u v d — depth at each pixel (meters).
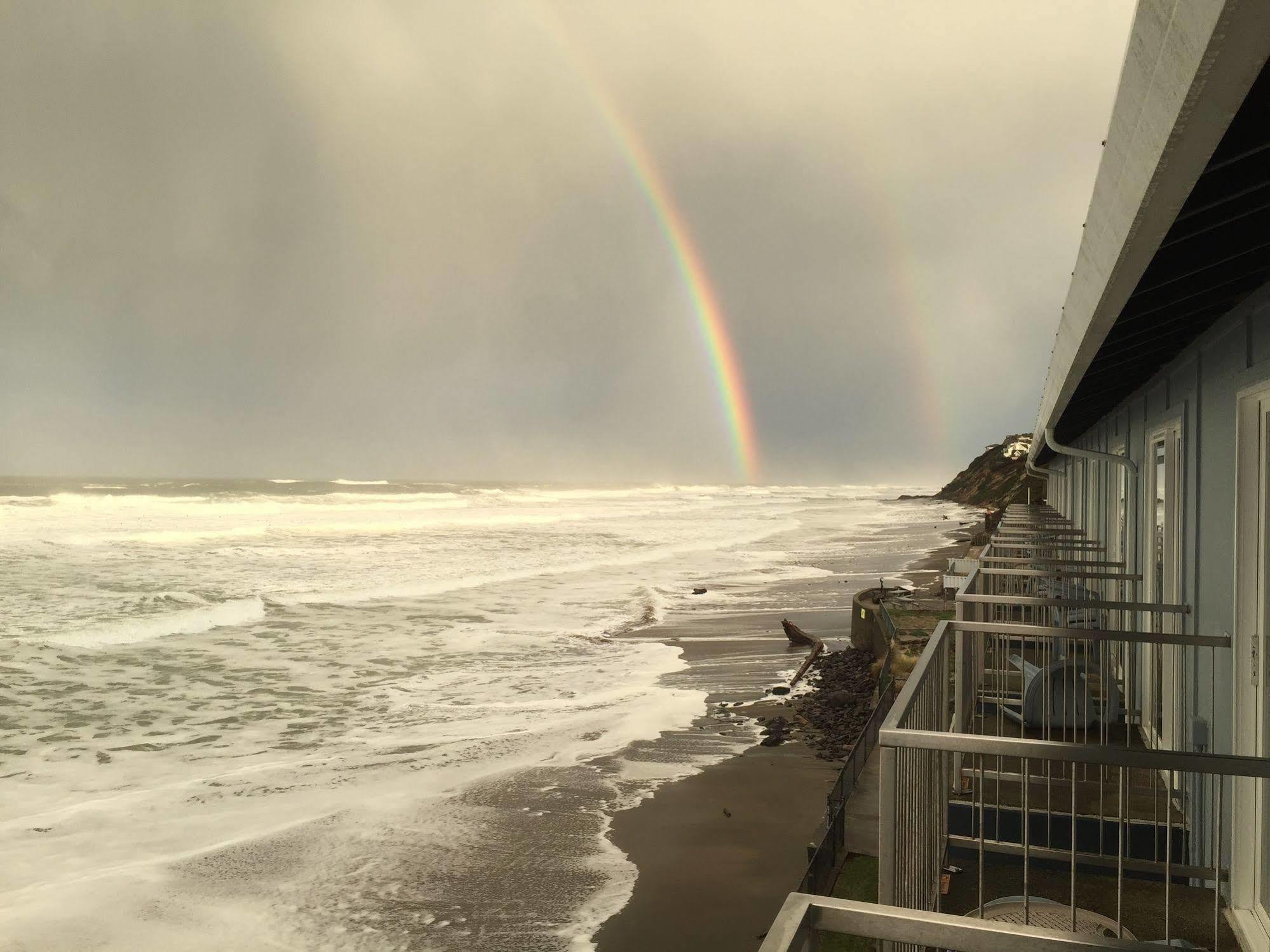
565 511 75.50
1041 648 7.05
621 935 7.06
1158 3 1.49
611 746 11.85
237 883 7.87
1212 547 4.66
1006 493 72.06
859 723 12.81
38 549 34.78
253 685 15.23
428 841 8.80
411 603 24.27
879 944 2.53
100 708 13.78
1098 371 5.68
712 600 24.83
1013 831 5.10
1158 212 2.08
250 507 57.53
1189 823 4.88
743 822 9.38
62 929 7.02
